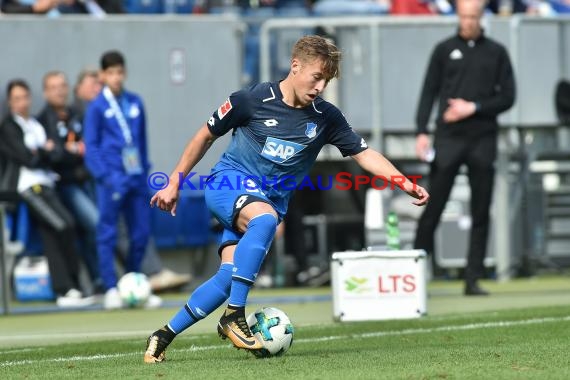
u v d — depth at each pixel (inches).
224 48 1859.0
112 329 1216.2
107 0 1975.9
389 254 1152.8
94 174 1550.2
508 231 1900.8
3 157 1702.8
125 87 1833.2
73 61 1818.4
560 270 1957.4
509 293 1579.7
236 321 811.4
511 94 1513.3
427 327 1111.6
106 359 881.5
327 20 1851.6
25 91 1651.1
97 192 1616.6
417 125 1539.1
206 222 1859.0
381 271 1155.9
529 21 1894.7
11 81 1685.5
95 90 1708.9
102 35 1827.0
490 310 1285.7
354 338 1017.5
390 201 1846.7
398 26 1865.2
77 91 1724.9
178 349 948.0
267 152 843.4
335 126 863.1
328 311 1354.6
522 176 1935.3
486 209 1528.1
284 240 1889.8
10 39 1798.7
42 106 1808.6
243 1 2186.3
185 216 1839.3
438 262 1892.2
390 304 1155.9
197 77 1851.6
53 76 1675.7
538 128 1924.2
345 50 1859.0
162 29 1841.8
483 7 1502.2
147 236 1589.6
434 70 1526.8
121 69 1551.4
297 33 1849.2
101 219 1556.3
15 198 1646.2
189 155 852.0
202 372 748.6
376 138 1867.6
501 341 949.8
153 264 1771.7
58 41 1814.7
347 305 1163.3
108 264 1552.7
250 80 1936.5
